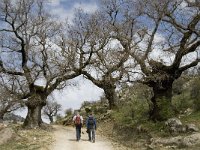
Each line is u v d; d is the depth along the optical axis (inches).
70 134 1448.1
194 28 1190.9
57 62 1596.9
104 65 1497.3
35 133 1385.3
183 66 1251.8
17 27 1583.4
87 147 1094.4
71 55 1598.2
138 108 1453.0
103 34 1576.0
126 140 1196.5
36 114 1577.3
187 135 1021.8
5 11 1566.2
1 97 1584.6
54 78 1604.3
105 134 1418.6
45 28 1631.4
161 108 1224.2
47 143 1145.4
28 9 1606.8
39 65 1599.4
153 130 1154.7
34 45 1605.6
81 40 1617.9
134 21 1295.5
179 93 1544.0
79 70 1642.5
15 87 1599.4
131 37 1291.8
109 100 1888.5
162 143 1013.8
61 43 1612.9
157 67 1248.2
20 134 1298.0
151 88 1381.6
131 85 1381.6
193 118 1158.3
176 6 1188.5
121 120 1467.8
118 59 1378.0
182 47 1208.8
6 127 1229.7
